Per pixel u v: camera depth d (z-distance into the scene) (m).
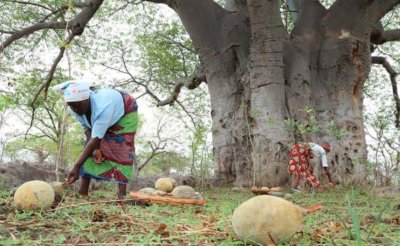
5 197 4.82
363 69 11.92
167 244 2.64
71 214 3.80
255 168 10.73
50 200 3.79
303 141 11.16
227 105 11.95
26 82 13.59
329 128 10.19
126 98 5.34
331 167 11.27
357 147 11.54
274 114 10.77
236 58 12.02
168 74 17.50
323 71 11.89
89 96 5.07
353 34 11.86
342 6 11.95
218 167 11.92
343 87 11.80
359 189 9.94
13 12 13.98
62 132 5.57
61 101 14.34
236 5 12.41
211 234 3.01
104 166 5.28
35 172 7.42
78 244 2.59
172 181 7.45
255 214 2.53
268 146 10.65
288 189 10.00
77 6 12.86
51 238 2.79
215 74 12.22
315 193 8.62
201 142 11.60
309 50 11.92
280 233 2.50
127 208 4.39
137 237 2.85
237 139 11.70
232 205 5.23
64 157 9.52
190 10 12.17
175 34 16.66
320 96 11.77
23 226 3.13
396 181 9.82
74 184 6.92
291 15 15.31
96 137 5.02
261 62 10.92
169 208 4.77
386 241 2.91
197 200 5.08
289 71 11.59
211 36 12.15
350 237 2.87
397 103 15.53
